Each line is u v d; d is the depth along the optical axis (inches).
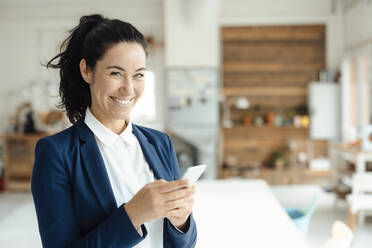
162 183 31.1
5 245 131.4
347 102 219.1
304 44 234.4
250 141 240.8
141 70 33.7
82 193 33.2
